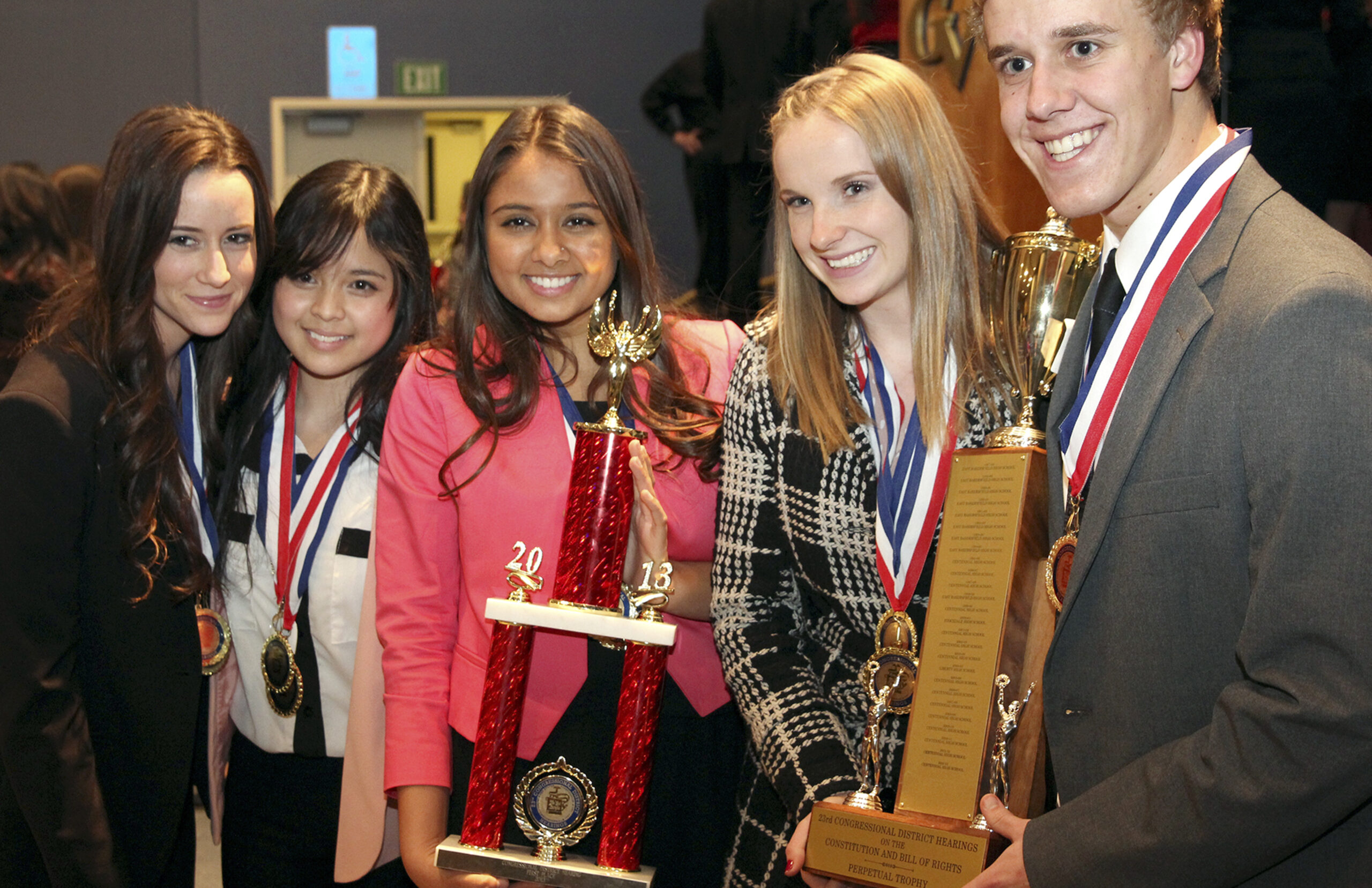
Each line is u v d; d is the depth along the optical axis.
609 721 1.59
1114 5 1.03
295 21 6.20
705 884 1.64
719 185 3.95
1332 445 0.90
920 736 1.21
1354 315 0.91
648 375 1.68
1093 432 1.14
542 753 1.58
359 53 6.21
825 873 1.20
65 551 1.55
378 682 1.70
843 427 1.39
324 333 1.81
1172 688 1.03
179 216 1.64
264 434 1.89
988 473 1.21
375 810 1.67
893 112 1.34
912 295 1.37
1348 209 1.93
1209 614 1.01
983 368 1.35
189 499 1.70
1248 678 0.96
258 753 1.84
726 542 1.50
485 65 6.24
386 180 1.88
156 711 1.64
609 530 1.42
